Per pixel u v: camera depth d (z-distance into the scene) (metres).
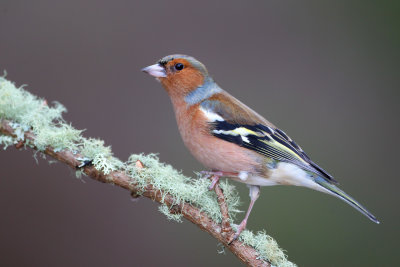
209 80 7.89
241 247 5.59
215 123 7.34
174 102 7.86
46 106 6.41
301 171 7.27
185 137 7.68
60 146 5.93
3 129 6.09
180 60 7.71
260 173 7.28
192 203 5.80
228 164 7.30
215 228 5.67
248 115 7.53
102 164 5.74
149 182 5.78
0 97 6.19
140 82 11.72
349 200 7.18
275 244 5.57
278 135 7.50
